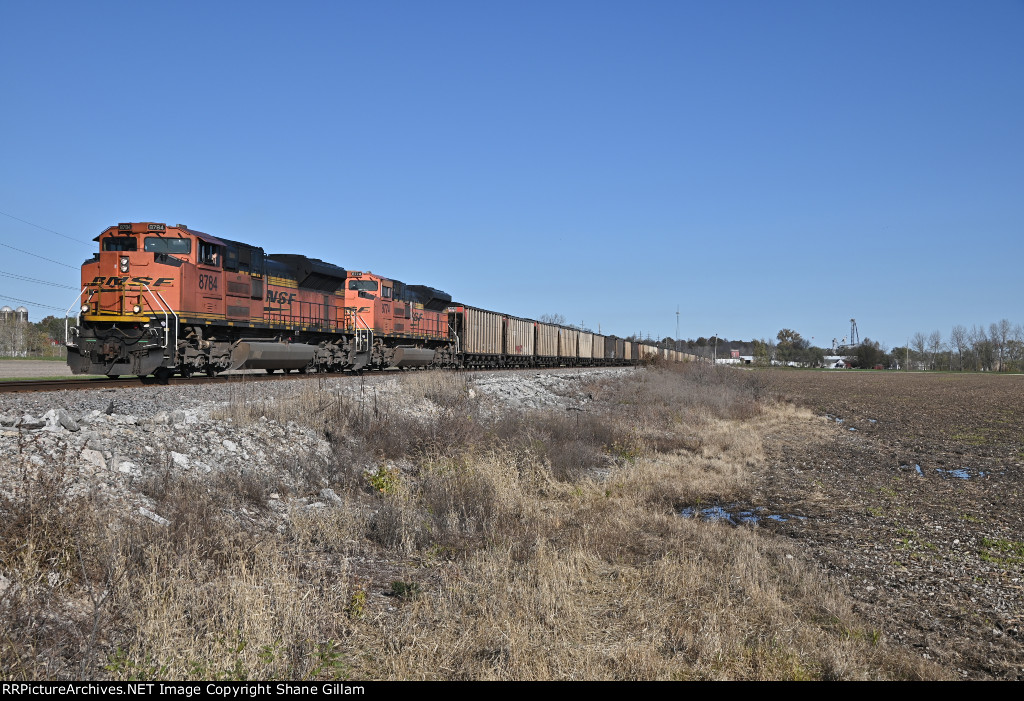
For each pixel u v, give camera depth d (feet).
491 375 100.83
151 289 63.31
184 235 65.62
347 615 24.09
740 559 33.65
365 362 99.30
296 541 30.91
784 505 51.01
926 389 218.38
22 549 22.24
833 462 72.02
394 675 20.26
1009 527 44.83
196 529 27.04
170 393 53.36
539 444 56.18
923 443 88.94
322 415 49.70
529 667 21.43
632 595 28.30
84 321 64.28
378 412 53.83
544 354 169.17
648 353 246.47
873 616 28.73
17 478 25.98
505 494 42.06
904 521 46.32
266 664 19.76
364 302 100.89
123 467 31.30
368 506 38.22
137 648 19.21
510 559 31.04
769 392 172.45
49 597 20.95
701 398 119.34
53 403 45.37
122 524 25.81
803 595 30.01
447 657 21.68
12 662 17.66
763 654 23.58
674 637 24.57
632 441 71.00
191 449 37.06
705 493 54.08
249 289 75.72
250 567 26.04
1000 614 29.81
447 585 27.66
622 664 22.40
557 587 27.12
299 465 40.91
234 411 44.62
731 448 76.33
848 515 48.03
